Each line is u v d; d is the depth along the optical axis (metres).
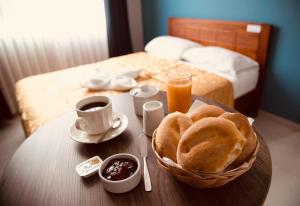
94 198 0.32
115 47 1.70
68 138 0.47
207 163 0.28
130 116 0.54
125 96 0.65
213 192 0.32
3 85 1.37
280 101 1.16
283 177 0.86
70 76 1.06
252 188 0.33
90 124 0.44
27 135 0.68
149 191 0.33
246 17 1.17
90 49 1.64
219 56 1.13
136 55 1.45
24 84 0.99
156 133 0.36
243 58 1.12
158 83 0.95
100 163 0.38
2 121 1.39
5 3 1.28
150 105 0.47
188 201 0.31
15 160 0.41
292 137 1.08
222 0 1.26
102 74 0.98
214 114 0.35
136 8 1.85
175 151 0.33
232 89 1.00
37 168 0.39
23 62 1.43
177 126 0.35
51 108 0.75
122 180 0.32
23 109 0.79
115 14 1.62
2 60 1.35
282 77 1.12
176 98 0.53
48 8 1.40
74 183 0.35
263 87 1.21
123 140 0.45
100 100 0.48
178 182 0.34
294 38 1.02
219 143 0.28
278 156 0.96
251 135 0.32
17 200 0.33
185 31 1.53
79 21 1.53
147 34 1.94
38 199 0.33
